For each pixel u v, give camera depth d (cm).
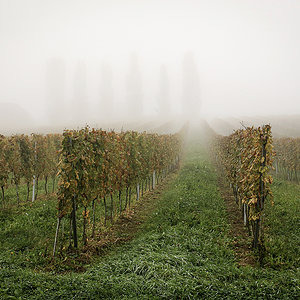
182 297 471
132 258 627
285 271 571
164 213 997
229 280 535
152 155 1387
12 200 1111
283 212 952
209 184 1457
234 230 854
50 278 519
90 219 925
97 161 779
